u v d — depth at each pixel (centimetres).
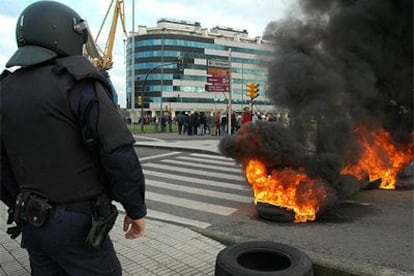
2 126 177
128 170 171
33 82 171
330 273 362
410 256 403
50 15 177
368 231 495
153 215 568
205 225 521
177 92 10244
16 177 182
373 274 344
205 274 350
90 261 178
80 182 173
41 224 170
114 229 470
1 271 350
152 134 2748
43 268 186
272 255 276
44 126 168
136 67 10431
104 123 167
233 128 2428
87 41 196
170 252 400
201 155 1427
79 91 168
